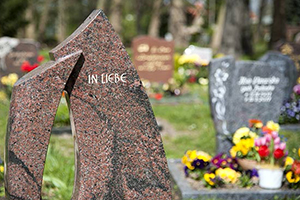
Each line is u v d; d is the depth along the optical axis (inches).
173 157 258.7
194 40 1306.6
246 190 186.9
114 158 116.0
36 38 1337.4
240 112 235.3
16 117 107.2
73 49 111.1
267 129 197.9
